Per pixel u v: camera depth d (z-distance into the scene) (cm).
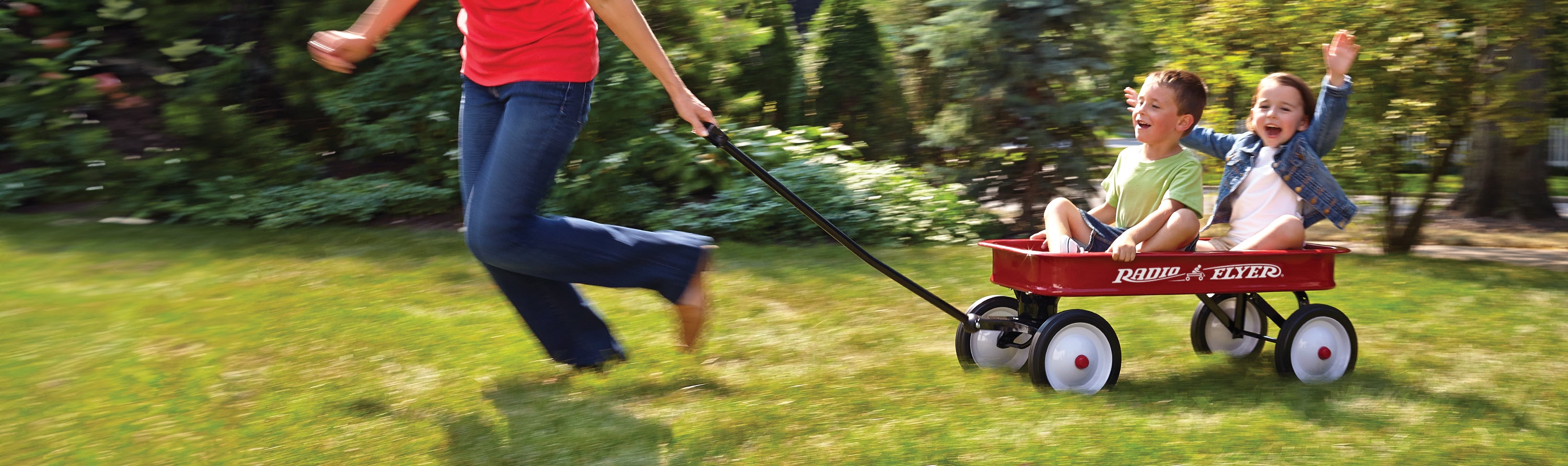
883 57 962
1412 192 688
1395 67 608
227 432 279
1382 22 603
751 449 267
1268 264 331
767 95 916
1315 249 356
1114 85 809
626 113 715
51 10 763
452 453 264
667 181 759
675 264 304
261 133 753
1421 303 484
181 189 730
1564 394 326
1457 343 403
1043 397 316
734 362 359
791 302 464
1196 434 278
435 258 559
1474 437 279
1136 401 314
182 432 279
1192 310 459
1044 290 319
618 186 710
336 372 338
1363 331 424
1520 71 611
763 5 906
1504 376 349
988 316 356
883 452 264
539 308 323
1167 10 716
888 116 961
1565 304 485
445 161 752
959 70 816
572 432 279
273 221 673
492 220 285
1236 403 313
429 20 754
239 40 790
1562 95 639
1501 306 480
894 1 912
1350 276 563
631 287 305
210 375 332
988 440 273
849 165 774
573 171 714
